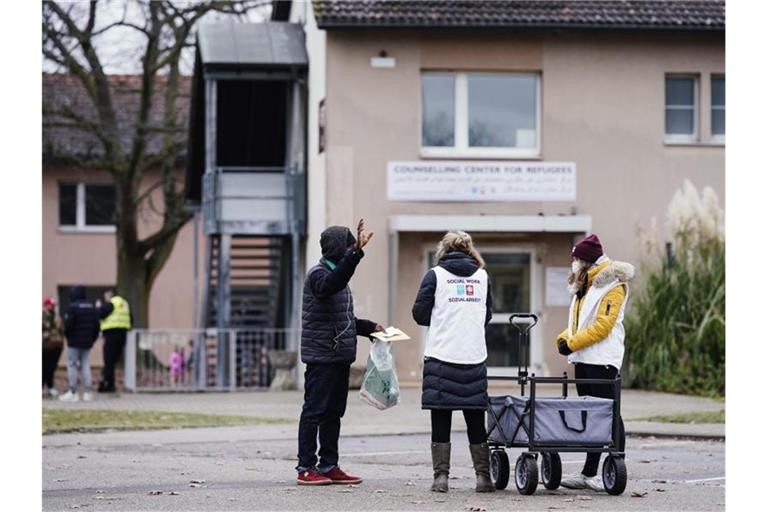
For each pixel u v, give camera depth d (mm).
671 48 34031
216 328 36625
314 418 14484
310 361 14359
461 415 25281
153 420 24797
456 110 33594
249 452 19312
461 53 33375
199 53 36875
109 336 34438
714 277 30984
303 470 14555
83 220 54312
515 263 33719
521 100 33844
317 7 32562
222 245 35844
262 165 41625
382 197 33125
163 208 54531
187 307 54312
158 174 54125
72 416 25547
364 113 33094
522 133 33812
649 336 31234
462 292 13883
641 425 22859
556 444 13820
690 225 32219
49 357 33969
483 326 13930
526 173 33438
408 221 32562
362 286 32938
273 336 34781
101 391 34344
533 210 33531
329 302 14352
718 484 15070
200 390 33938
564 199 33594
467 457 18547
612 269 14352
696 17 33625
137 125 43406
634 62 33938
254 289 41406
